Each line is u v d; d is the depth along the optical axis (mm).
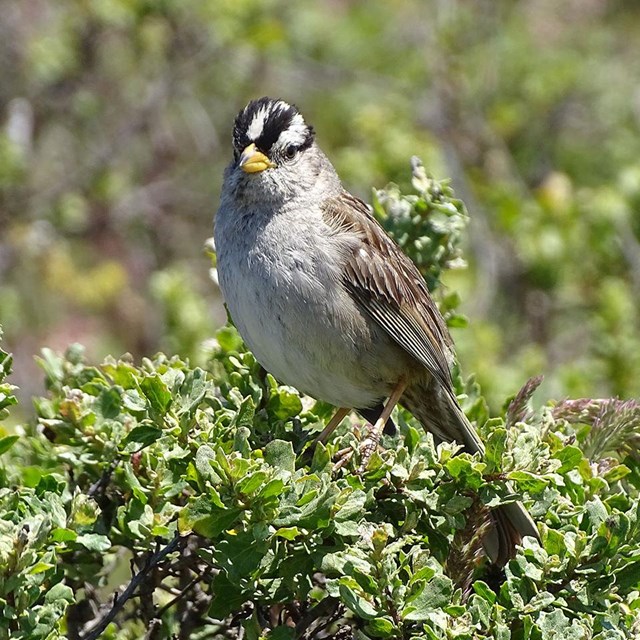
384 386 10289
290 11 21500
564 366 14852
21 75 20375
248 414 7969
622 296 14898
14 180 19375
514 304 17516
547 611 7316
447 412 10188
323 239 9844
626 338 14477
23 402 17500
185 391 7840
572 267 17156
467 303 16984
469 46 20797
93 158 20141
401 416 10484
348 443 8617
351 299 9945
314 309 9758
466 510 7824
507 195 17688
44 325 19078
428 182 10773
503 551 8438
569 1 21953
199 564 8617
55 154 20438
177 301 14367
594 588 7344
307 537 7281
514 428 8055
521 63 21047
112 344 18984
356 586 7043
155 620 8336
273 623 8484
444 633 6957
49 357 9438
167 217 20484
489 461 7707
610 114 20922
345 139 20812
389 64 21797
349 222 10078
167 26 20094
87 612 8688
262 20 20219
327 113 21109
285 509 7082
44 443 9188
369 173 17938
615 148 20453
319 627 7930
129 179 20844
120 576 10875
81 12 19953
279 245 9773
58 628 7109
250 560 7141
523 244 17047
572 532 7516
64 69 20047
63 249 19562
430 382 10383
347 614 8555
